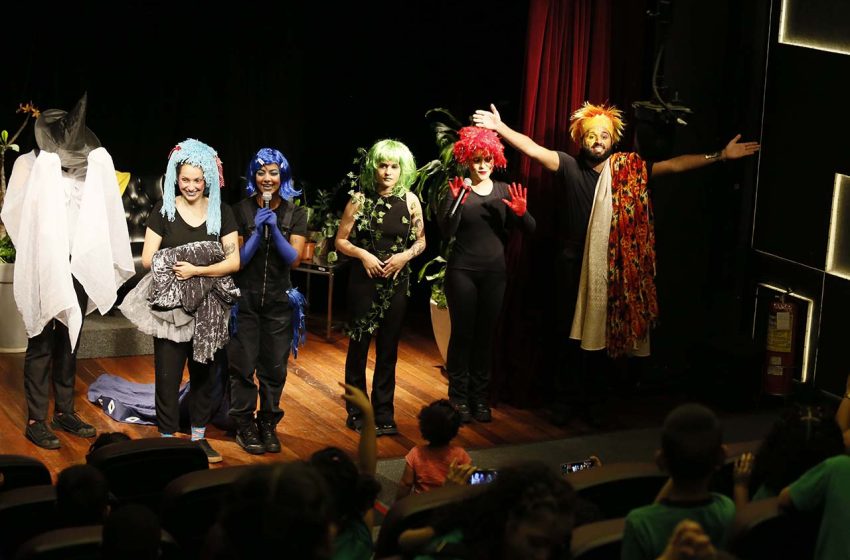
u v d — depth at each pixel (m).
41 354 5.38
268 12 8.22
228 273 5.22
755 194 6.78
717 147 6.78
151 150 8.04
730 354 6.44
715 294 6.95
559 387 6.25
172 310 5.12
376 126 8.50
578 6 6.26
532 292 6.47
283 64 8.32
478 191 5.95
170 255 5.12
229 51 8.15
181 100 8.09
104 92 7.81
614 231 5.96
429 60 8.25
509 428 6.14
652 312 6.08
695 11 6.57
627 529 2.56
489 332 6.11
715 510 2.60
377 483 2.70
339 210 8.50
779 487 3.05
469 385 6.27
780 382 6.52
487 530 2.21
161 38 7.93
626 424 6.29
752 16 6.62
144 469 3.51
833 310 6.29
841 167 6.17
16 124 7.55
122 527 2.28
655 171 6.12
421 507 2.85
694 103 6.68
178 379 5.27
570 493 2.23
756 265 6.84
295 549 1.94
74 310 5.31
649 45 6.57
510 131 5.99
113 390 6.11
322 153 8.59
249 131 8.32
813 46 6.31
